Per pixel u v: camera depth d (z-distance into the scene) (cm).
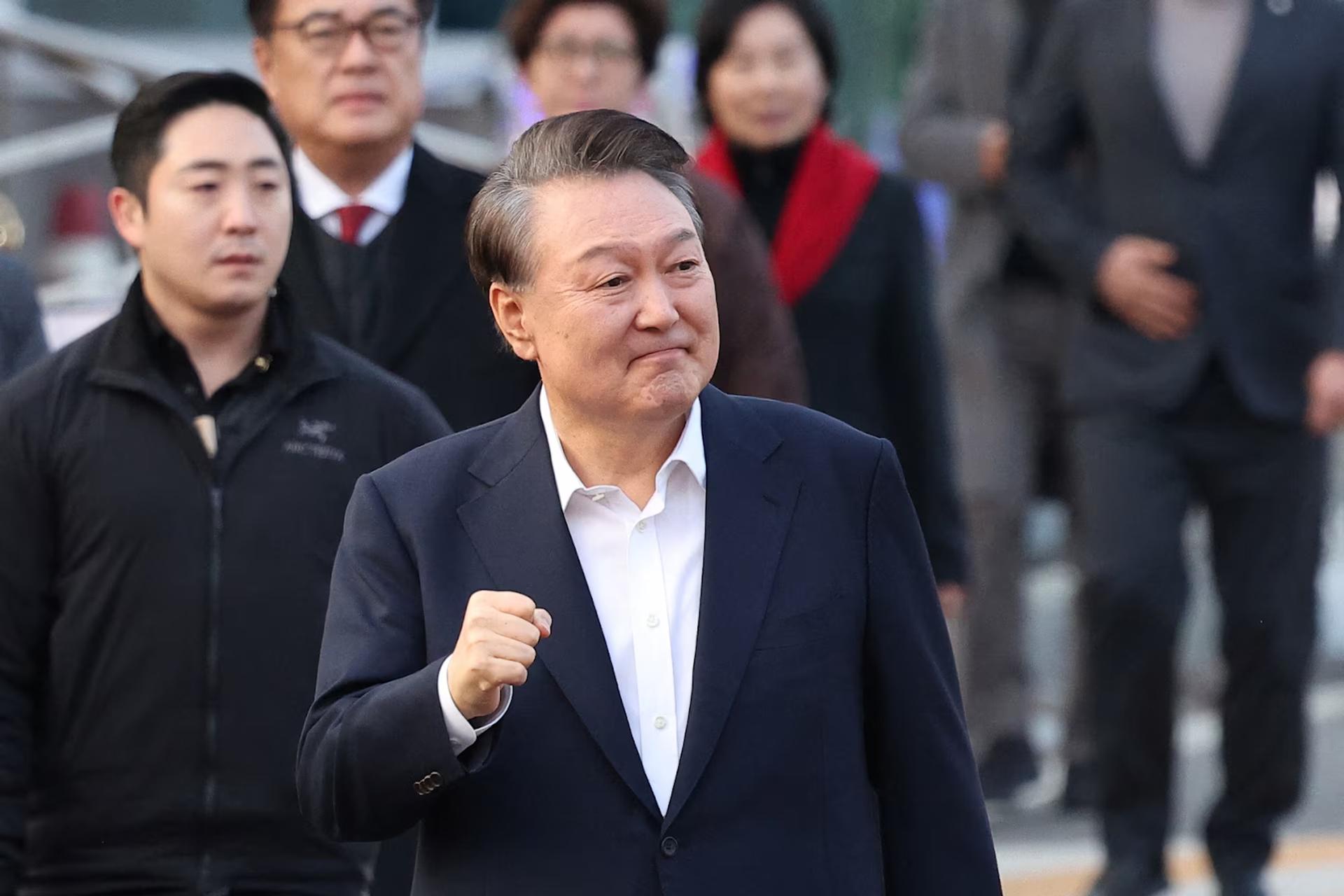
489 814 882
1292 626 1812
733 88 1811
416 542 914
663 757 890
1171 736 1800
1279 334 1814
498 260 902
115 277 2077
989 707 2177
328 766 877
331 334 1414
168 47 3128
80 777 1192
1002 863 1955
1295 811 1833
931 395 1825
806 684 891
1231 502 1820
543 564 901
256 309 1231
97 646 1189
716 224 1494
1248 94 1806
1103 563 1797
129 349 1206
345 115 1420
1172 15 1836
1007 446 2155
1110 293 1822
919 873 920
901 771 923
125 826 1185
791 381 1504
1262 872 1827
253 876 1189
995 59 2177
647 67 1780
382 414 1239
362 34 1425
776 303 1514
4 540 1187
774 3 1811
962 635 2191
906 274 1819
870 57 3481
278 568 1199
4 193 2539
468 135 2784
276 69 1448
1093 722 1816
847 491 922
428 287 1412
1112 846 1802
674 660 898
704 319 884
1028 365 2155
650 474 920
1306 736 1828
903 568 922
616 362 874
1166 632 1789
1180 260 1814
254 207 1219
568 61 1745
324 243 1431
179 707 1185
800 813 888
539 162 893
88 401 1202
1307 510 1822
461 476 928
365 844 1224
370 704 869
